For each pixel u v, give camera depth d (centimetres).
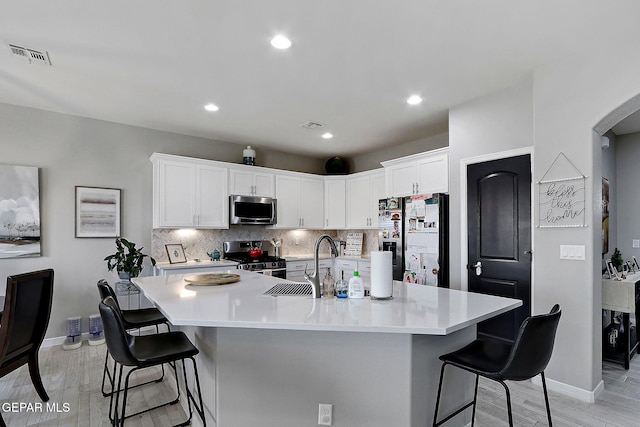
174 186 452
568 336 266
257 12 213
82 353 360
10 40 245
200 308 190
